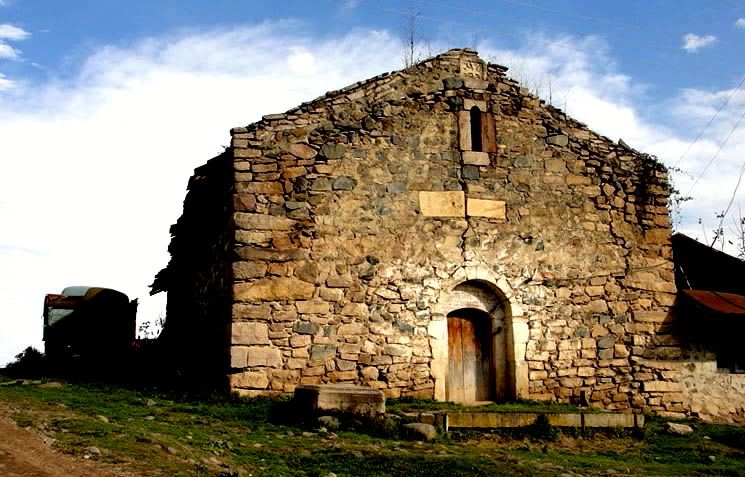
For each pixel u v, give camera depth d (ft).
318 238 43.16
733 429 42.55
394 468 27.30
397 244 44.34
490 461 29.73
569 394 45.44
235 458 27.22
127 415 33.06
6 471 21.90
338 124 44.83
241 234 42.06
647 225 48.88
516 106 48.26
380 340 43.06
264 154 43.32
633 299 47.57
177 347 54.85
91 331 57.21
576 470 30.07
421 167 45.65
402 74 46.78
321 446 30.40
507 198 46.80
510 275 45.91
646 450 35.96
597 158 48.93
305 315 42.19
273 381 41.01
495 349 45.88
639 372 46.57
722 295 49.11
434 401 42.47
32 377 46.11
